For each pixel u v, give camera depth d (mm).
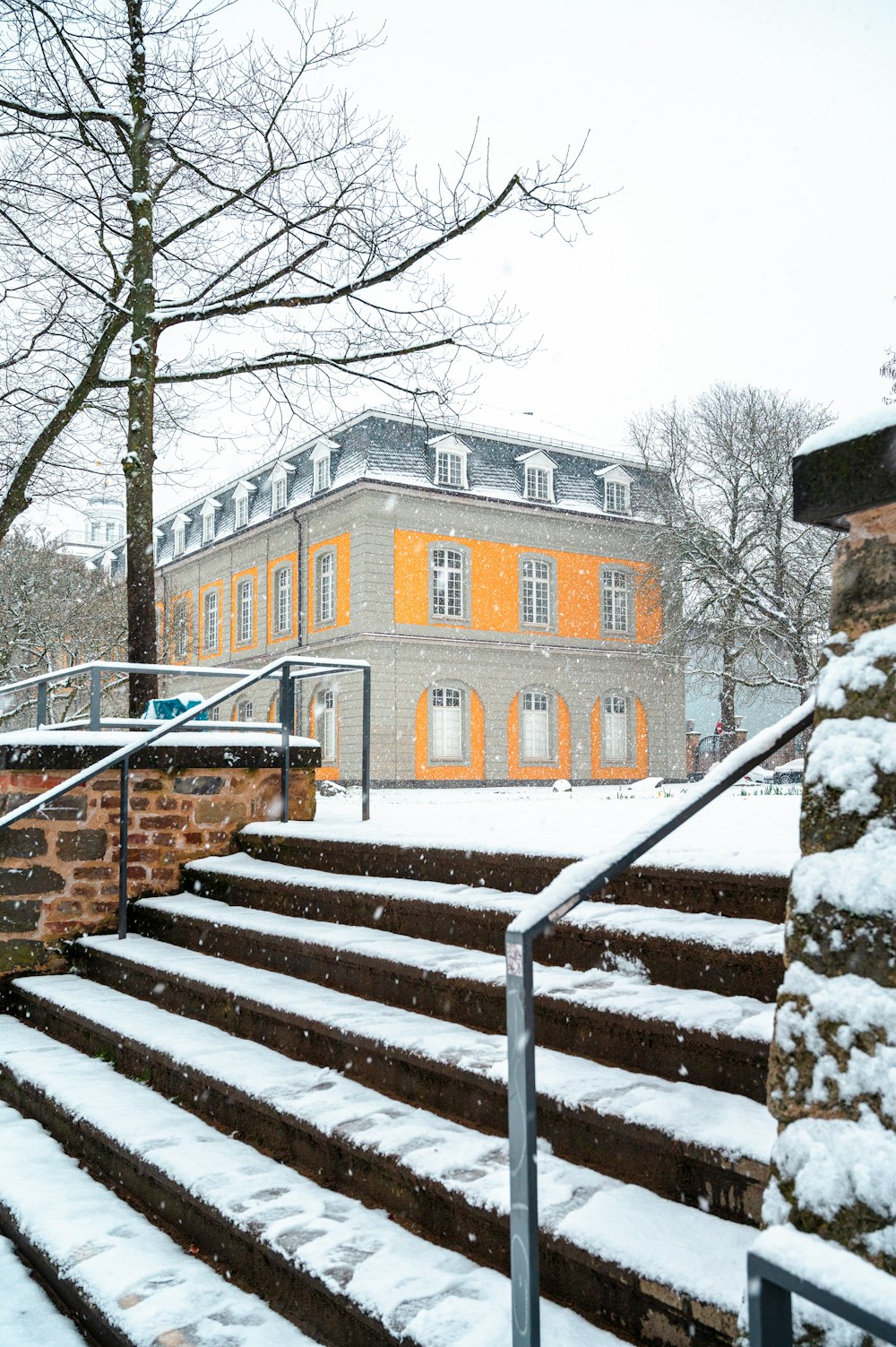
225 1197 2656
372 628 28234
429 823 5652
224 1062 3432
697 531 29500
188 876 5887
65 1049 4547
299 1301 2348
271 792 6309
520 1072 1625
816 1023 1557
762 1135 2053
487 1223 2260
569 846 3752
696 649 30812
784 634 28094
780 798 7344
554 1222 2062
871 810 1573
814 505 1701
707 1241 1953
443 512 30047
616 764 33719
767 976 2609
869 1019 1489
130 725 6172
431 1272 2203
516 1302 1607
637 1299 1941
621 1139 2316
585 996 2715
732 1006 2551
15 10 8250
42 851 5574
